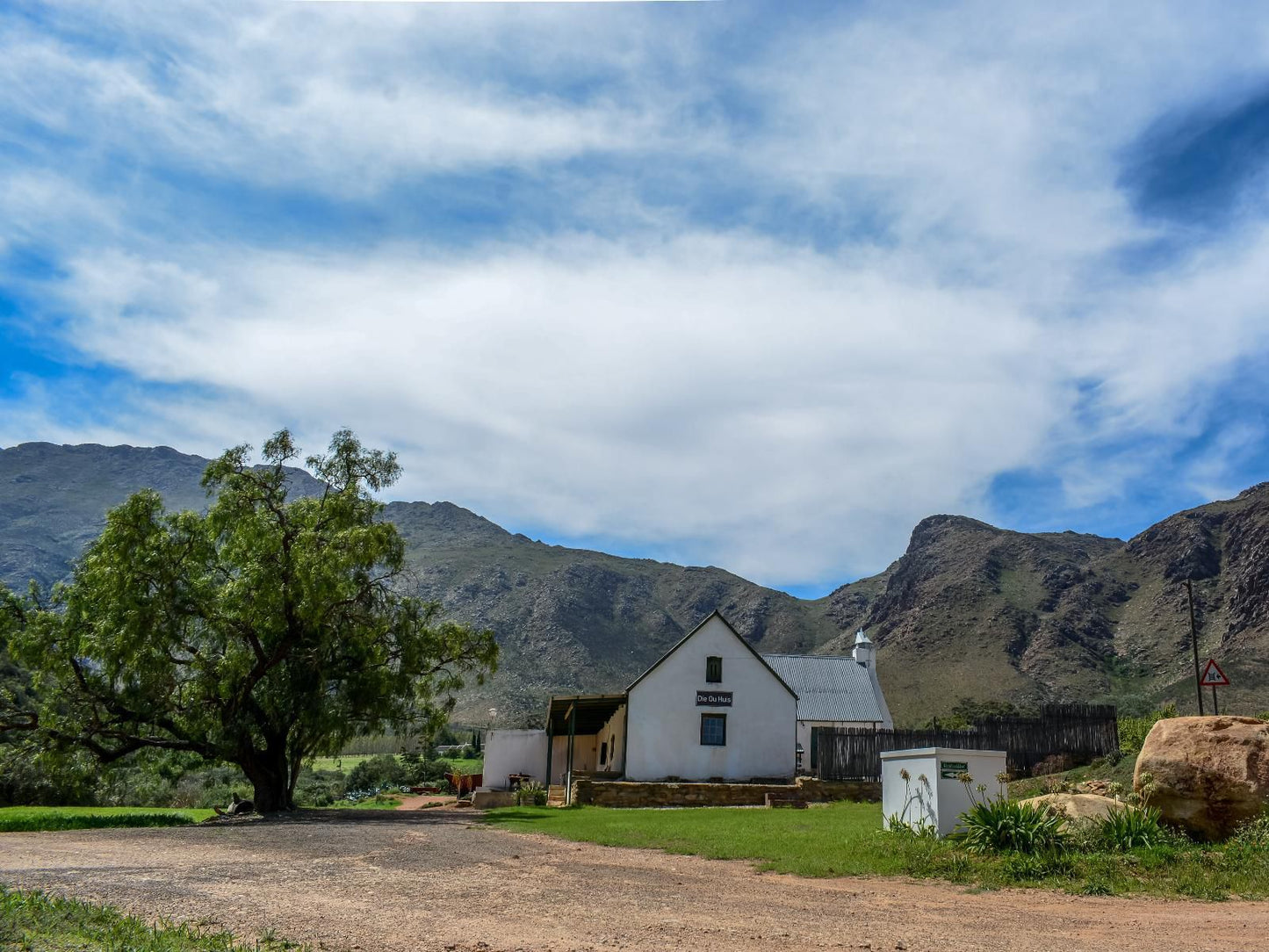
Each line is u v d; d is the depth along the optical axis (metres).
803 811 26.59
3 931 8.02
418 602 32.31
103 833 19.80
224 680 27.92
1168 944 8.70
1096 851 13.45
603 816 24.92
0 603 28.53
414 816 26.17
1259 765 14.14
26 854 15.10
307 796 48.00
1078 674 123.31
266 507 29.27
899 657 140.25
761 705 39.16
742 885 12.41
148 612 26.66
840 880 12.92
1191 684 90.31
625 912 10.23
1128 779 25.42
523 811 27.41
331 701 29.17
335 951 8.12
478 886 11.88
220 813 29.75
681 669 39.00
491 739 46.16
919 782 17.14
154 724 28.97
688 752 38.22
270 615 27.78
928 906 10.85
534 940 8.75
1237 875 11.91
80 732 28.00
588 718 44.88
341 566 28.09
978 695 117.44
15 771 36.22
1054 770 33.75
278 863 13.74
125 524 27.23
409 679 31.64
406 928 9.12
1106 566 163.88
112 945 7.88
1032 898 11.43
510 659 164.50
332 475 30.53
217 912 9.75
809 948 8.62
